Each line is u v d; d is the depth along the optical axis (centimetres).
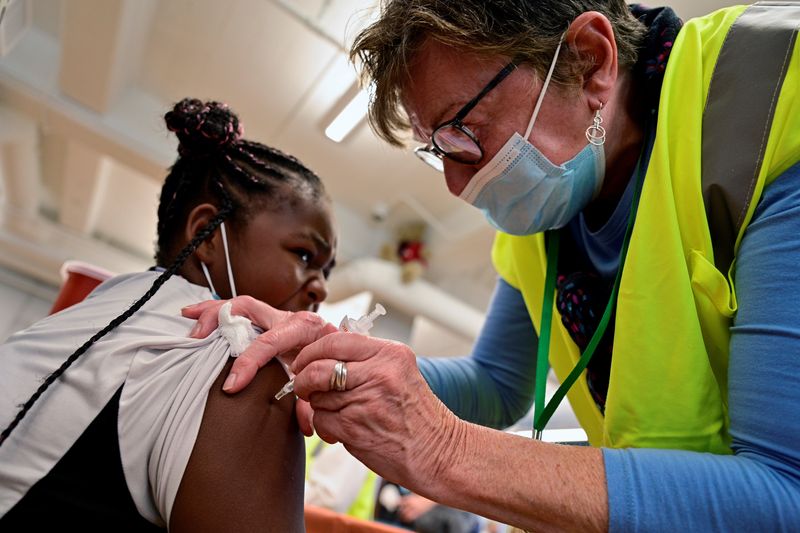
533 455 71
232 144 102
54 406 66
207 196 98
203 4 348
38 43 404
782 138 78
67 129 421
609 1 99
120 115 423
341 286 521
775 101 79
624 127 102
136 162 434
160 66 412
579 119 96
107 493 64
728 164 81
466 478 69
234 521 63
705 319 81
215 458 65
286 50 369
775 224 74
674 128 89
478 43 90
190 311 79
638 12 109
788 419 65
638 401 80
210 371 70
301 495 71
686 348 80
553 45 92
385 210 527
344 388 69
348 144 448
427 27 92
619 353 85
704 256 82
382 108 108
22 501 63
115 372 68
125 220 649
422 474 69
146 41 389
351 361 71
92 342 70
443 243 523
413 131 111
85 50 354
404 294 528
